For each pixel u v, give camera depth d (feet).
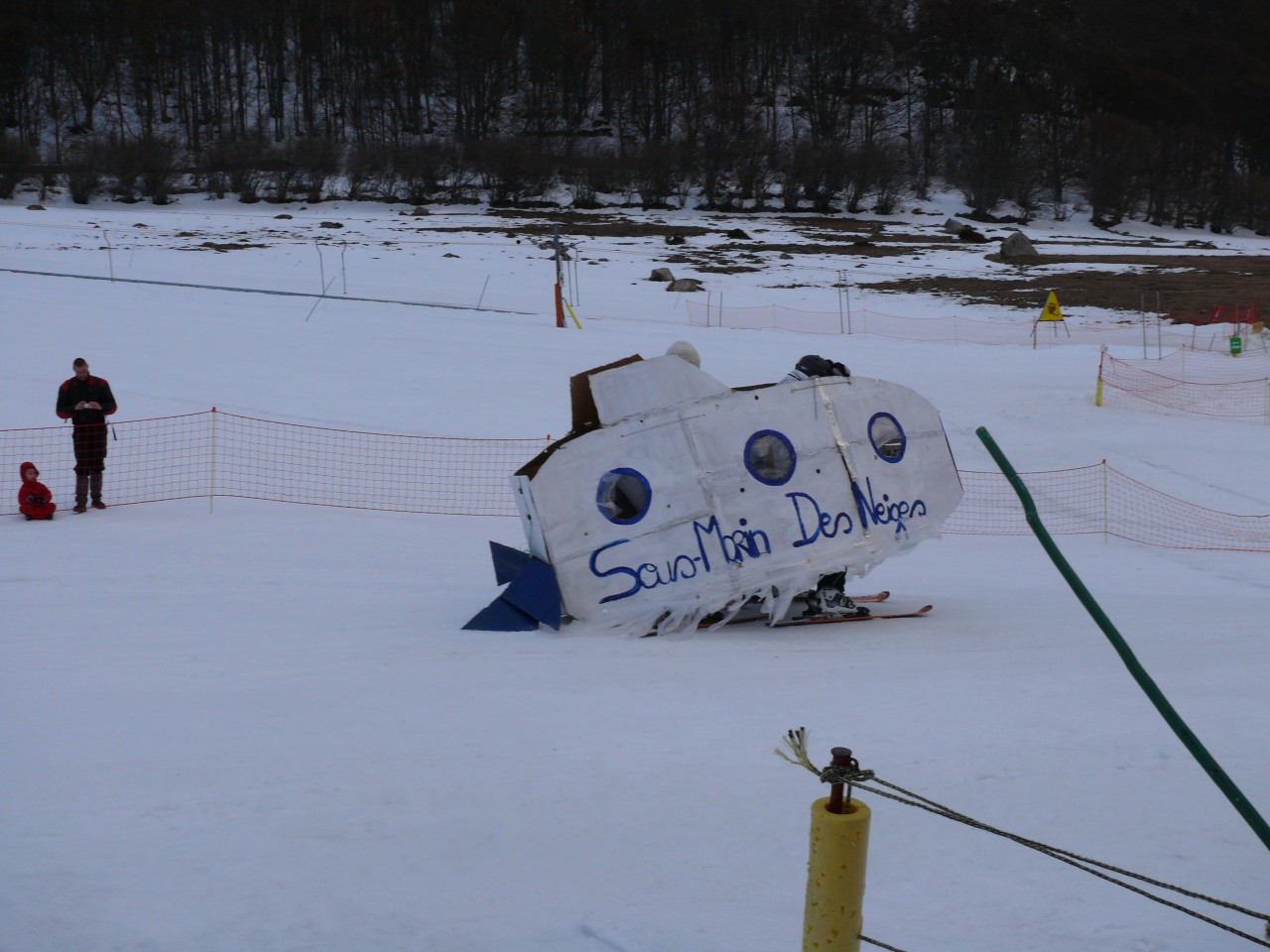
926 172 306.55
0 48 312.50
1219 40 417.08
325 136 319.27
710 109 338.13
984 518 52.60
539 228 209.05
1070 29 407.03
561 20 367.04
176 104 348.79
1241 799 9.48
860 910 9.39
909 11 407.85
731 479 28.71
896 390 30.32
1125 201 287.07
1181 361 88.53
